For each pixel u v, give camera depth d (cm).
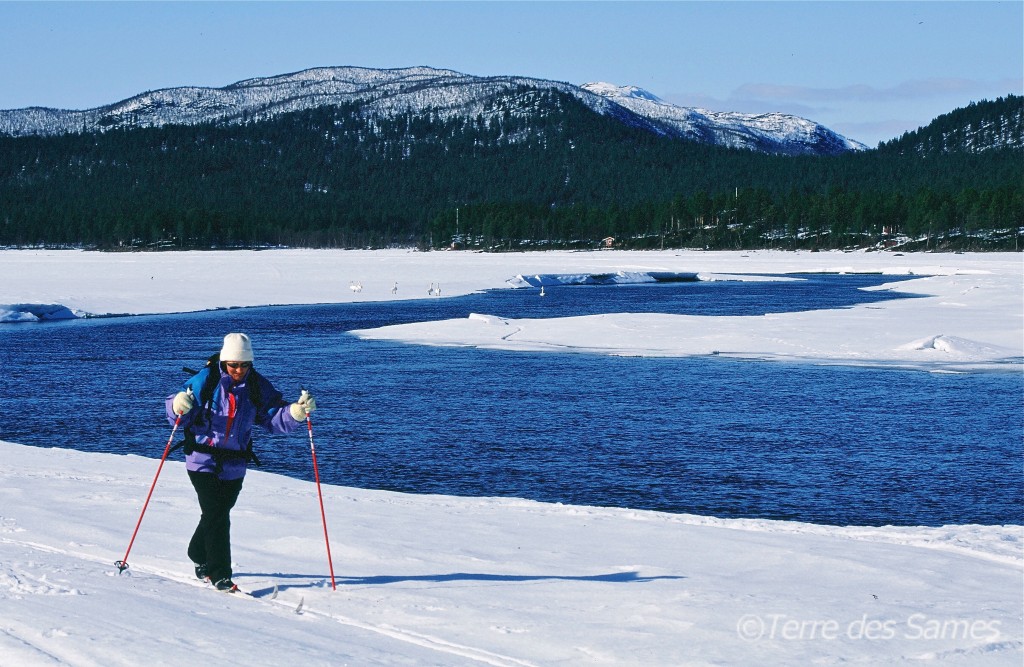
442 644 519
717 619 571
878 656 511
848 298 6756
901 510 1385
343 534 826
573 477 1580
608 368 2989
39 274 9462
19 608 536
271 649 483
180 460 1530
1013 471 1623
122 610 545
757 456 1736
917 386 2595
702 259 16038
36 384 2720
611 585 653
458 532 857
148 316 5516
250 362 650
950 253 16800
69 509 909
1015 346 3394
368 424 2047
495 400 2369
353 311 5844
